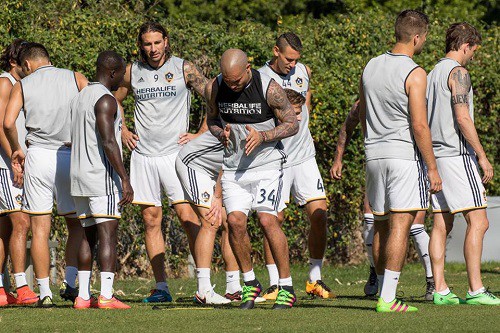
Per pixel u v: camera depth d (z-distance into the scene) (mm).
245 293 32094
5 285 37156
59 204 34375
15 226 35031
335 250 55500
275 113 30312
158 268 36625
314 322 27828
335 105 50812
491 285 42844
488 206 53969
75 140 32406
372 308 31812
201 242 34625
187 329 26500
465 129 32156
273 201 31031
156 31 35781
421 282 45594
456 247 53438
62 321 28656
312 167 38062
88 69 45594
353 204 53656
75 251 35375
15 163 33938
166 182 36250
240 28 51688
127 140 36469
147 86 36125
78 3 51344
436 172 29641
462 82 32281
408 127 29922
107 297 32344
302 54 51375
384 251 31469
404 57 29938
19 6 46406
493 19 97000
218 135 30766
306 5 90562
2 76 34969
